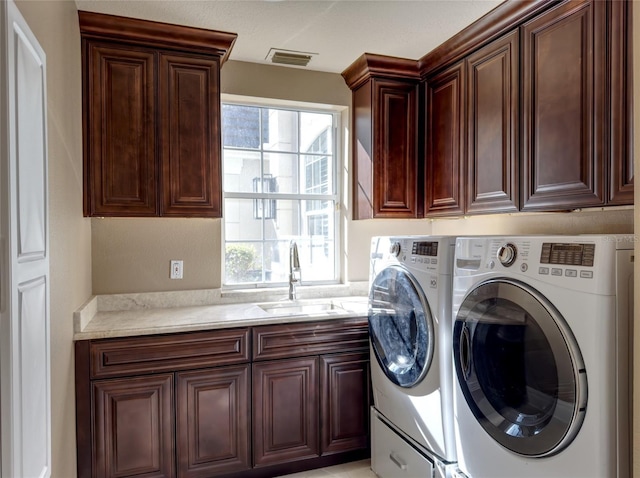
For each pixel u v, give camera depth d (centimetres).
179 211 246
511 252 153
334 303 292
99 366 204
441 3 217
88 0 210
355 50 275
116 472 208
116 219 264
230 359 227
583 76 182
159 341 214
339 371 251
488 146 237
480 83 243
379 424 239
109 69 233
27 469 101
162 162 242
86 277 234
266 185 308
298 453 242
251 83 294
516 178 218
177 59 246
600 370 123
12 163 91
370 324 249
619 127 167
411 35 253
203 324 222
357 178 312
